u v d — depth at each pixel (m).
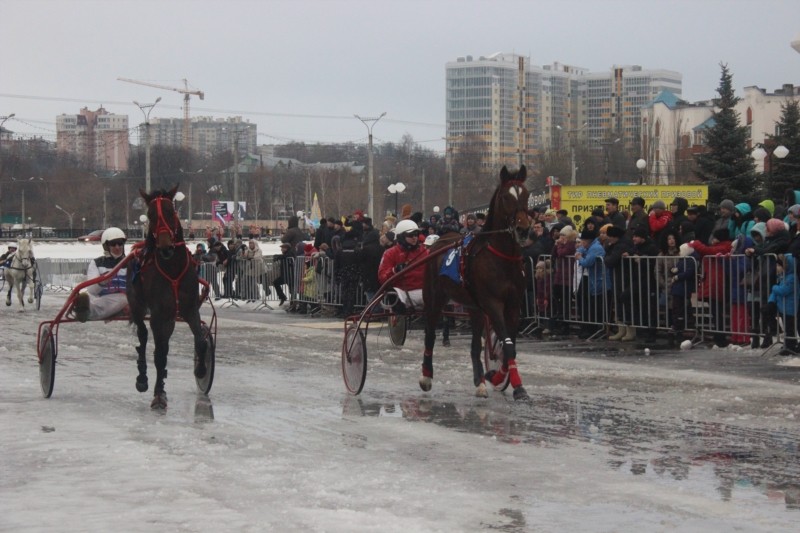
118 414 9.98
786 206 17.72
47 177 104.06
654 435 8.33
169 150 108.00
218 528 5.77
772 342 13.70
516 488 6.62
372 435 8.56
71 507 6.34
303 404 10.38
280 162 116.81
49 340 11.19
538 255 17.31
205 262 28.92
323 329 19.27
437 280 10.91
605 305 15.96
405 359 14.14
